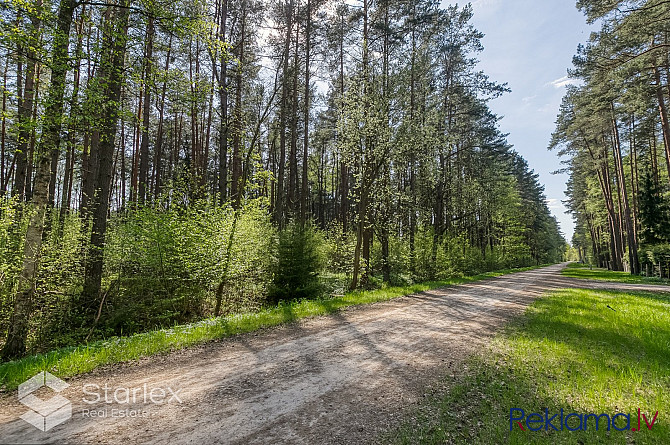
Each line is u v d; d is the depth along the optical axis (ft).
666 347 22.68
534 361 19.67
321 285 46.60
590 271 135.44
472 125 94.38
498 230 149.18
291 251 43.27
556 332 26.66
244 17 62.08
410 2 63.77
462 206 95.86
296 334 25.53
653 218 101.60
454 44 78.13
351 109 51.08
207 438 10.99
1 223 28.76
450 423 12.58
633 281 83.92
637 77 57.93
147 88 28.63
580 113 90.02
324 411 13.21
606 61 60.34
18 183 42.50
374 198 55.57
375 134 50.65
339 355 20.44
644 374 17.94
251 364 18.65
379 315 33.24
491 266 132.05
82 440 10.64
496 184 109.29
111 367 17.79
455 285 66.64
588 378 17.19
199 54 57.88
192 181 44.65
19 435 10.87
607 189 131.03
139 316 32.27
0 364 18.67
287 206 96.43
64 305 30.32
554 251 321.32
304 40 70.74
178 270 34.63
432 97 74.13
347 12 67.36
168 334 24.04
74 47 24.25
